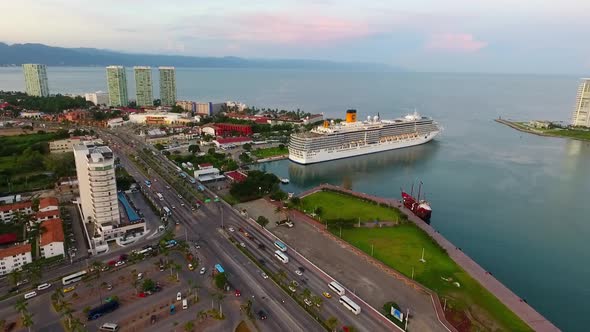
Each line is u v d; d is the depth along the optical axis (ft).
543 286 453.58
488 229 603.26
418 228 570.46
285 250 485.15
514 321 359.46
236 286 404.36
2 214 549.95
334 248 498.69
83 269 432.66
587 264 503.20
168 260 454.81
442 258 480.23
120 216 551.18
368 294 395.14
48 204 568.41
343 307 373.81
